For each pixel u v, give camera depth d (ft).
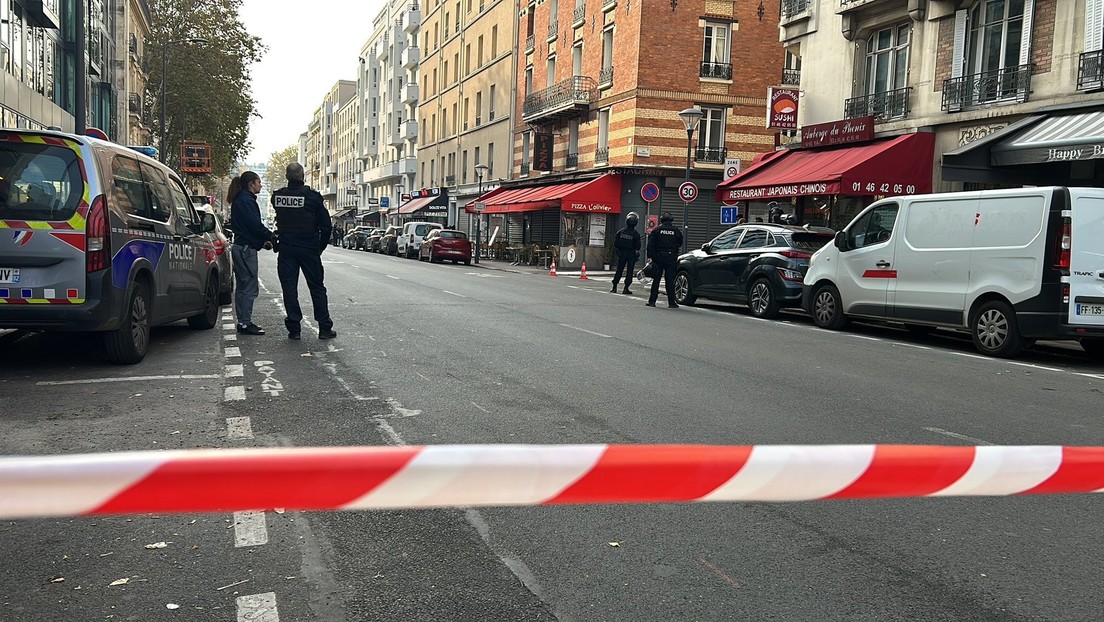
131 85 149.69
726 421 19.63
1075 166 51.42
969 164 51.57
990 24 55.67
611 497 6.00
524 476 5.81
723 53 105.91
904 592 10.61
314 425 18.26
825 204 70.85
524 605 10.09
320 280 31.96
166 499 5.17
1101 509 13.87
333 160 380.78
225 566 11.05
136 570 10.88
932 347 36.81
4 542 11.68
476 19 165.17
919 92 61.46
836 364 29.66
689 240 106.93
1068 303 31.81
